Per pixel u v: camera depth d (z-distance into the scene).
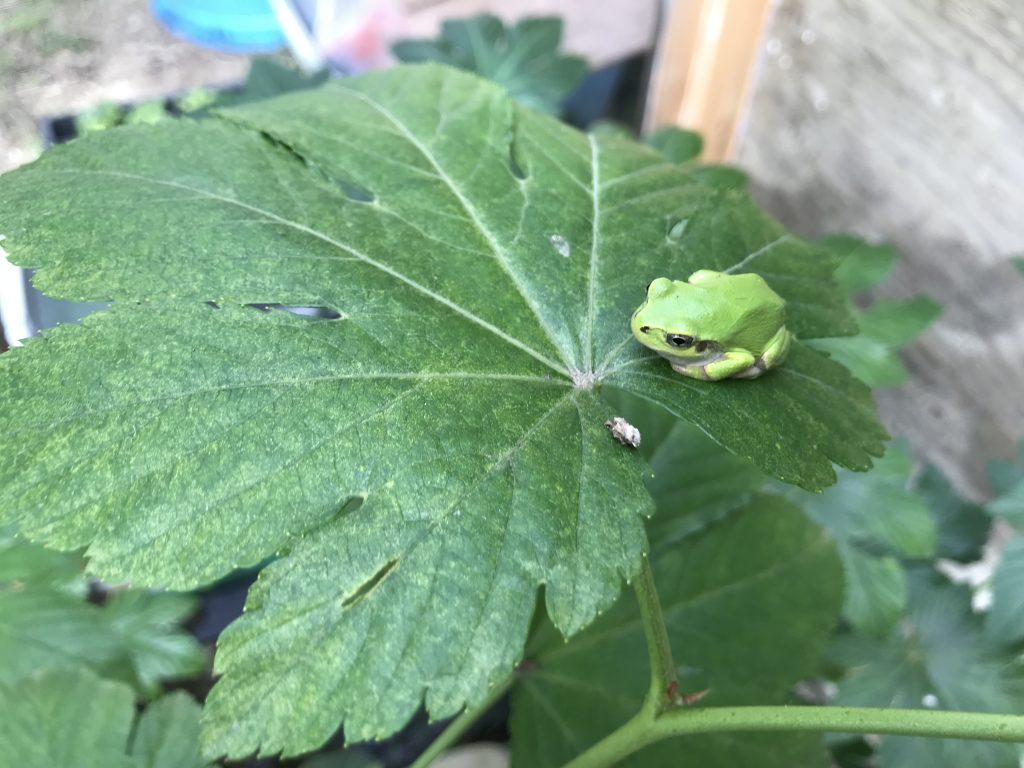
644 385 0.13
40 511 0.10
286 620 0.10
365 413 0.12
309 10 0.31
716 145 0.33
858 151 0.28
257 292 0.12
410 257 0.14
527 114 0.18
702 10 0.30
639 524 0.12
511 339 0.13
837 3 0.26
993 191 0.24
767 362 0.14
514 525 0.11
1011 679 0.20
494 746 0.26
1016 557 0.21
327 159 0.15
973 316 0.26
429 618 0.10
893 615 0.20
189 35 0.28
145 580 0.10
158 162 0.14
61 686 0.17
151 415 0.11
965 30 0.23
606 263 0.15
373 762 0.24
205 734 0.10
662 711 0.13
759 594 0.18
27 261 0.12
